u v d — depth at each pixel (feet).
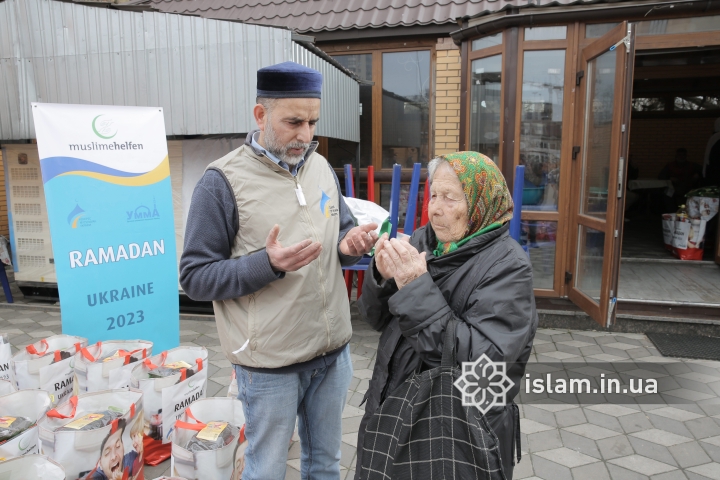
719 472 8.58
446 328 4.68
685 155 31.63
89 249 9.87
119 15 15.10
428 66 20.22
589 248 14.33
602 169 13.58
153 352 10.87
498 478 4.34
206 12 22.61
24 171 18.10
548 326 15.51
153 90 15.19
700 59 19.71
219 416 8.30
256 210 5.61
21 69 16.07
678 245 21.36
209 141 15.99
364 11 20.48
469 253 5.00
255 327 5.61
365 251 5.99
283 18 21.15
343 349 6.41
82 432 6.74
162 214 10.84
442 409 4.52
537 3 15.60
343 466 8.84
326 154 21.83
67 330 9.73
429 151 20.72
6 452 6.65
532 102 15.10
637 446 9.37
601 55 13.50
